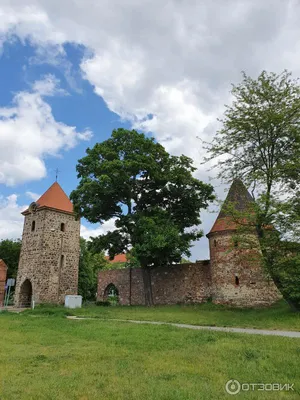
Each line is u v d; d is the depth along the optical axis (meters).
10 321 18.78
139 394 5.96
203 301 30.59
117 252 32.78
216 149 22.97
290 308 20.38
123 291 37.78
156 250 28.39
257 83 21.94
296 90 21.16
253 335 12.37
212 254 28.03
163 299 33.34
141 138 30.78
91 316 22.19
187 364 8.16
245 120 21.47
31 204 37.75
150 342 11.22
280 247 19.98
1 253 49.19
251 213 20.48
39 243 35.44
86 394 6.03
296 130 20.53
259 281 25.02
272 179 20.91
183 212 34.03
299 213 19.34
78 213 32.28
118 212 32.88
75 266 37.50
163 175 31.36
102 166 28.89
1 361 8.57
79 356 9.05
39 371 7.63
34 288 34.31
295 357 8.66
